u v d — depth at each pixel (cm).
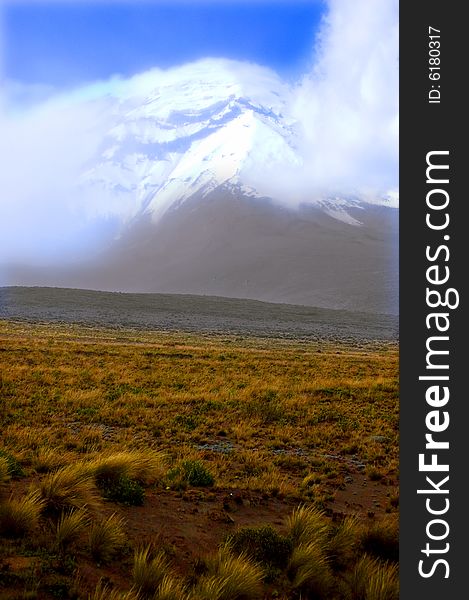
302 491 1341
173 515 1066
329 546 976
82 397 2381
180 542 948
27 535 845
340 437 2020
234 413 2262
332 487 1427
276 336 9431
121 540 867
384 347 8625
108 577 788
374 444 1903
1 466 1080
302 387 3022
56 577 743
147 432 1900
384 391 3055
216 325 10975
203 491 1249
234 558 881
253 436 1962
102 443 1656
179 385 2969
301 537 980
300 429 2091
